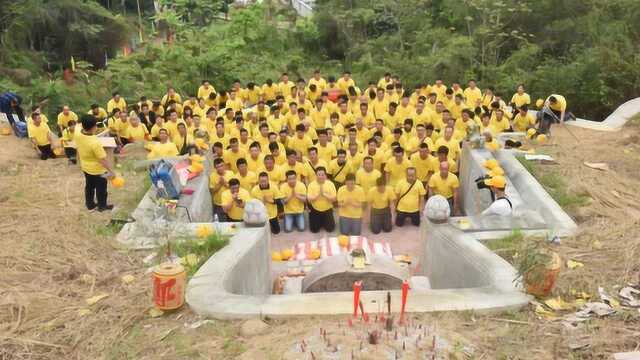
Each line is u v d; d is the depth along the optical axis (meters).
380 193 11.68
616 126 15.66
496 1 25.48
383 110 16.84
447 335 5.45
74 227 8.78
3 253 7.69
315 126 16.50
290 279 9.20
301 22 32.75
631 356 5.19
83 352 5.64
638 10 23.14
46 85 21.92
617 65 21.28
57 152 13.72
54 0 28.06
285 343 5.42
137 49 32.47
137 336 5.84
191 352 5.50
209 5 35.22
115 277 7.17
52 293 6.75
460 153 13.63
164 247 7.87
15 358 5.54
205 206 11.28
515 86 22.94
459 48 24.66
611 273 6.91
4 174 11.95
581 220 9.01
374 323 5.71
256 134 14.38
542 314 6.02
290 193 11.87
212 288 6.57
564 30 24.89
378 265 7.91
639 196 10.25
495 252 7.64
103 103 22.69
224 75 26.72
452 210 12.30
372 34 32.34
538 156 12.59
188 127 14.76
